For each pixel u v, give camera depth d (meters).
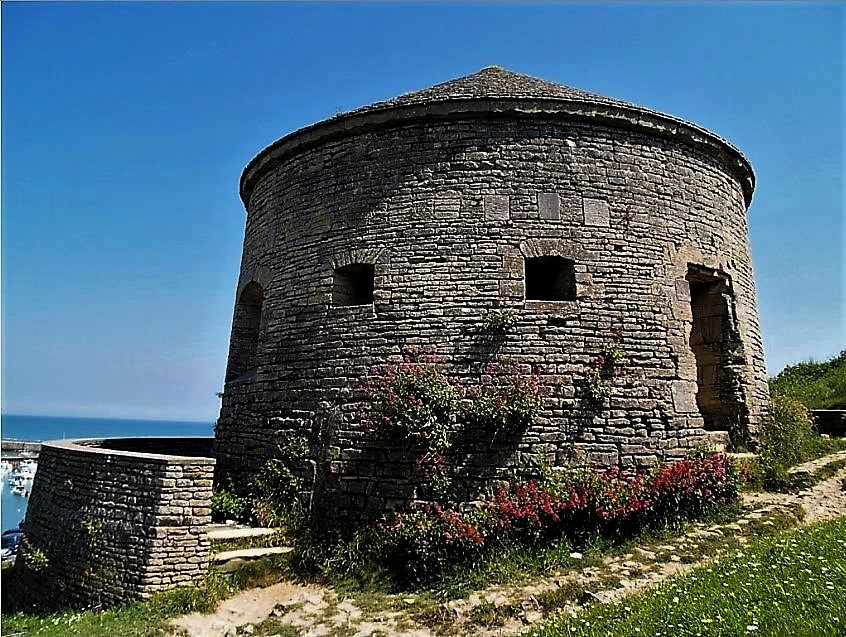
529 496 8.09
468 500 8.58
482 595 6.80
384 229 10.00
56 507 9.04
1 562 10.63
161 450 15.16
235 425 11.16
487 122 10.15
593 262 9.68
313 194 10.91
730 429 10.83
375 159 10.42
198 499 7.82
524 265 9.55
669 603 5.37
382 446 8.98
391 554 7.91
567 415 8.98
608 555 7.51
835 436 13.38
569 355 9.22
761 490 9.61
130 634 6.53
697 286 11.53
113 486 8.16
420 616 6.61
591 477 8.36
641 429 9.18
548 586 6.77
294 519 8.97
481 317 9.29
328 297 10.16
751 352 11.41
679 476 8.50
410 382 8.88
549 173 9.97
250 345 12.81
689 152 10.99
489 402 8.83
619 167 10.25
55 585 8.36
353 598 7.33
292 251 10.94
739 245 11.77
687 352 9.90
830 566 5.68
